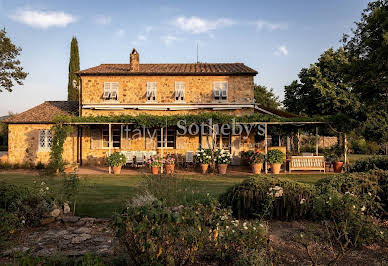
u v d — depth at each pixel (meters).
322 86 23.39
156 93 20.17
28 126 19.69
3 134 31.16
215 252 4.38
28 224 6.31
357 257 4.58
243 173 16.00
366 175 6.82
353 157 26.11
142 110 20.34
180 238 3.60
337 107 23.33
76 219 6.63
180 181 9.55
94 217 7.02
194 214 3.76
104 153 20.03
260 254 4.09
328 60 24.73
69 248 5.04
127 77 20.20
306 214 6.38
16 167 18.94
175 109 20.06
